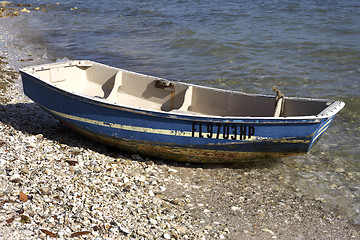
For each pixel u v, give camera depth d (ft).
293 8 94.38
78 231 17.97
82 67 34.86
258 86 46.01
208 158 26.86
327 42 64.44
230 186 25.30
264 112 28.22
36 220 18.30
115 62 56.90
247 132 24.53
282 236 20.54
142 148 27.17
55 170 23.71
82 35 75.82
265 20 83.10
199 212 22.09
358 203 23.97
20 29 82.28
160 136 25.82
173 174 26.20
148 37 72.49
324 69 51.67
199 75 50.37
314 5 97.50
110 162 26.43
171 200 22.81
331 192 25.14
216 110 29.94
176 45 66.03
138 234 18.54
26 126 31.01
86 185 22.33
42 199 20.04
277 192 24.91
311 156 29.89
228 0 110.42
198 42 66.49
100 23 87.86
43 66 32.30
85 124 28.04
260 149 25.43
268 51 60.70
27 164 23.90
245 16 87.81
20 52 61.72
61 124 32.58
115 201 21.26
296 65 53.52
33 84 30.07
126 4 113.09
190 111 30.81
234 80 48.16
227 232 20.42
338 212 23.03
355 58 56.08
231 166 27.81
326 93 43.24
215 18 86.99
